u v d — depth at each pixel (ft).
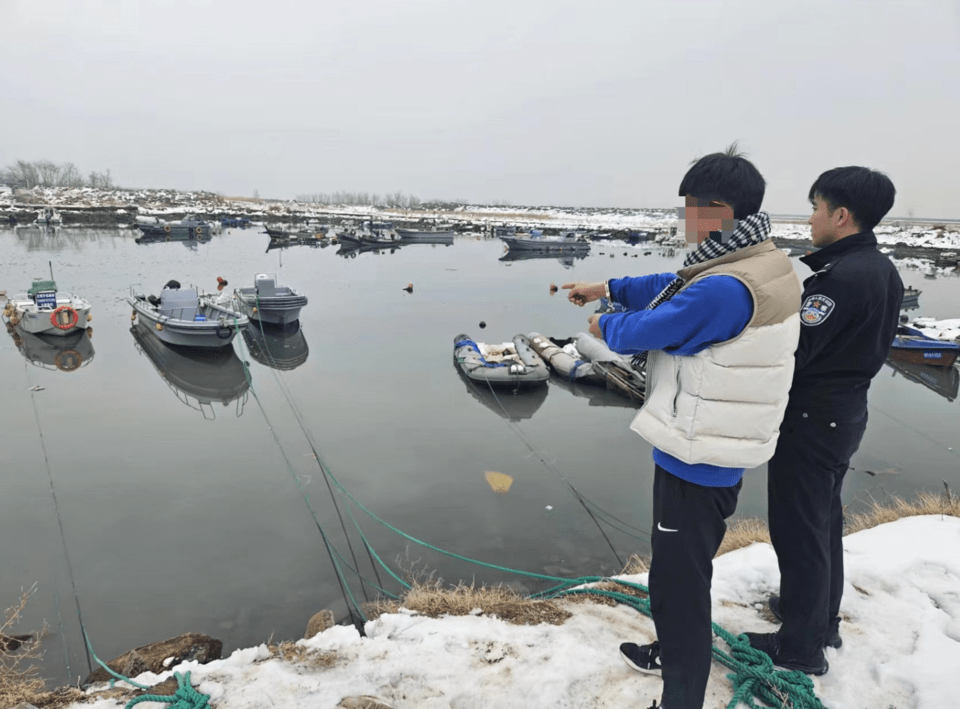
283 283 100.89
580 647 7.77
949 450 34.83
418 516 25.94
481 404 42.55
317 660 7.83
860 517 16.35
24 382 46.21
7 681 8.47
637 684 6.95
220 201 412.57
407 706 6.87
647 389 5.89
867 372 6.14
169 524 24.89
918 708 6.46
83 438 34.94
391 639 8.27
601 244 207.51
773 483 6.73
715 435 5.18
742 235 4.92
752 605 8.75
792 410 6.39
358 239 178.50
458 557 22.57
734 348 4.95
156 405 41.42
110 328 63.87
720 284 4.80
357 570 21.65
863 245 6.17
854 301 5.82
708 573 5.71
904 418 41.22
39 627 18.42
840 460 6.39
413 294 93.35
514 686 7.09
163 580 20.85
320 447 34.12
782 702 6.45
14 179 408.46
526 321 74.28
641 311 5.43
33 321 56.80
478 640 8.06
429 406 41.81
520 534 24.56
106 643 17.67
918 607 8.43
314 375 49.55
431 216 381.60
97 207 276.00
